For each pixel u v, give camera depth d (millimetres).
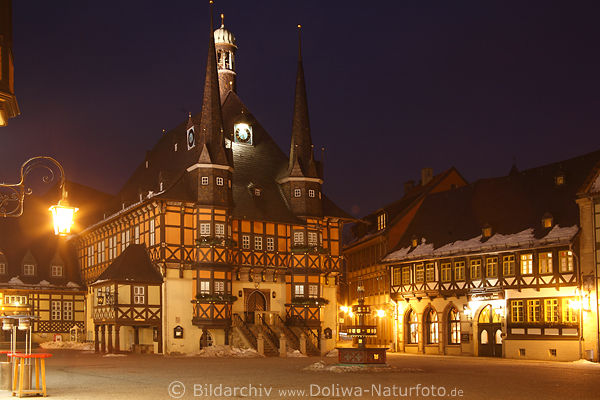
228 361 35375
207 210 45156
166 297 43812
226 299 44438
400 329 49500
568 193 40844
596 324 36406
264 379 23109
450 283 45188
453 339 45250
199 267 44562
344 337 59156
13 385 17422
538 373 26672
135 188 55125
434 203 51344
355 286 60625
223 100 54562
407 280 48875
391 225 51875
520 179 45281
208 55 47531
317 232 49688
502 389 19891
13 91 12688
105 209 58594
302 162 50281
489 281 42594
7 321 17859
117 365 31391
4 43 12336
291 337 45625
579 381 22875
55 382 21938
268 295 47844
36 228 61438
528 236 40625
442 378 23719
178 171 48656
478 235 44406
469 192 48531
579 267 37750
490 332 42312
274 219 48219
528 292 40125
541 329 39031
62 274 59125
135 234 48344
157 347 43531
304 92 51719
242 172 50000
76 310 58594
